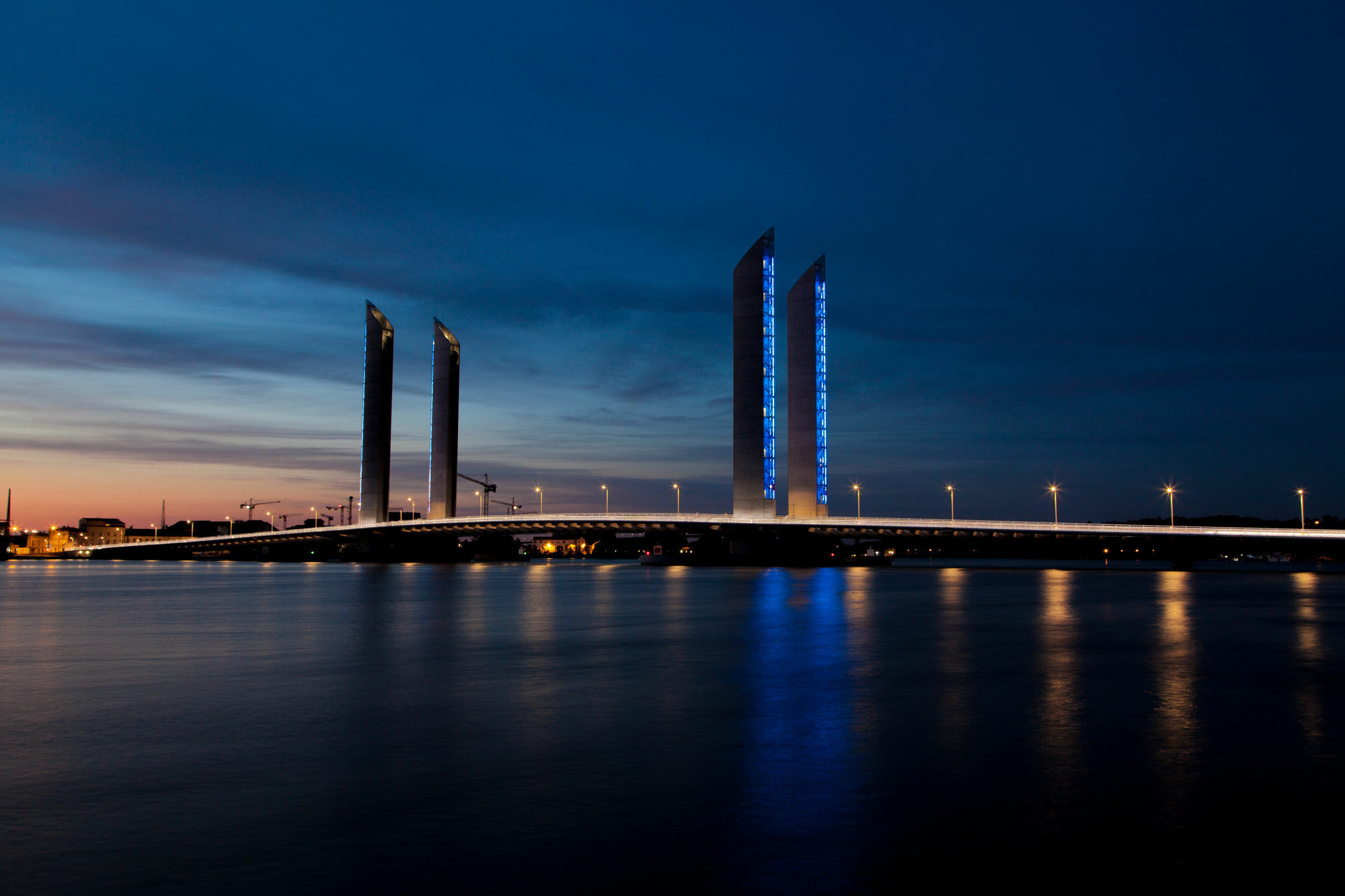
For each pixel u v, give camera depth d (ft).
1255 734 79.77
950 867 48.75
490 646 152.15
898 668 122.62
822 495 610.65
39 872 48.32
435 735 80.74
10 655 142.10
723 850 51.39
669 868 48.67
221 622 202.90
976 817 56.95
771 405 602.44
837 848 51.67
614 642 157.28
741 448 597.93
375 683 111.34
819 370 612.29
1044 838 53.06
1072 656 134.82
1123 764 69.51
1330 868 48.44
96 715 91.04
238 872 48.26
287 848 51.72
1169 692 101.91
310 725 84.99
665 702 96.63
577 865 49.16
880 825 55.47
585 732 81.56
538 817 57.06
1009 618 204.03
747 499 595.88
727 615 217.36
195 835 54.03
